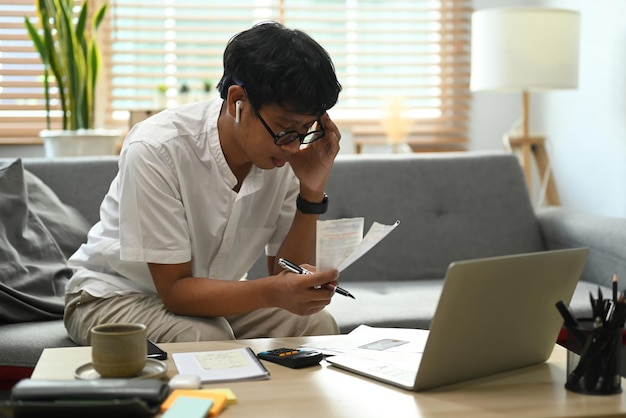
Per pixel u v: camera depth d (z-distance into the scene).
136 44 3.95
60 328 1.88
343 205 2.60
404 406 1.06
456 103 4.03
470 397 1.11
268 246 1.83
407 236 2.61
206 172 1.60
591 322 1.18
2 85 3.77
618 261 2.35
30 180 2.30
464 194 2.68
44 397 1.00
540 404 1.07
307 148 1.70
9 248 2.04
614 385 1.13
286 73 1.37
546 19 3.00
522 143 3.42
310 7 3.94
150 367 1.19
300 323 1.68
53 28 3.61
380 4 4.01
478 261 1.09
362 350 1.33
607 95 3.26
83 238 2.28
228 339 1.54
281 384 1.16
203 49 3.97
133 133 1.62
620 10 3.14
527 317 1.22
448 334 1.11
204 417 0.98
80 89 3.34
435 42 4.00
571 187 3.61
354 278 2.58
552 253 1.19
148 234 1.51
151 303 1.64
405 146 3.86
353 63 3.98
